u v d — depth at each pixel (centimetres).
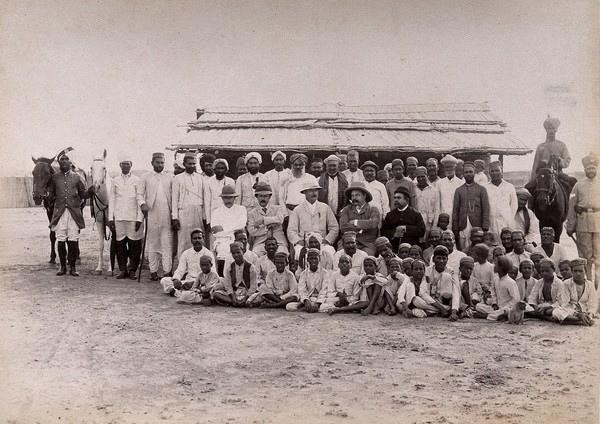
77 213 1090
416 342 704
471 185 968
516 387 576
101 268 1134
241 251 879
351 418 517
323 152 1270
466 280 841
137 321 789
